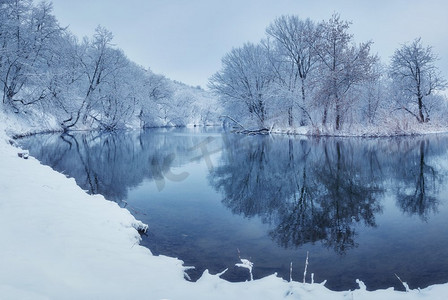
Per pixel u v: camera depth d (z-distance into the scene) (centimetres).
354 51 2470
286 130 2977
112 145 2172
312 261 434
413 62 3081
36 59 2589
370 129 2341
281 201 772
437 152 1545
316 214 669
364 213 670
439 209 680
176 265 353
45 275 265
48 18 2620
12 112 2409
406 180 979
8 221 391
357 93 2498
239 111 3588
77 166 1290
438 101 3603
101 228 436
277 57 3203
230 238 523
